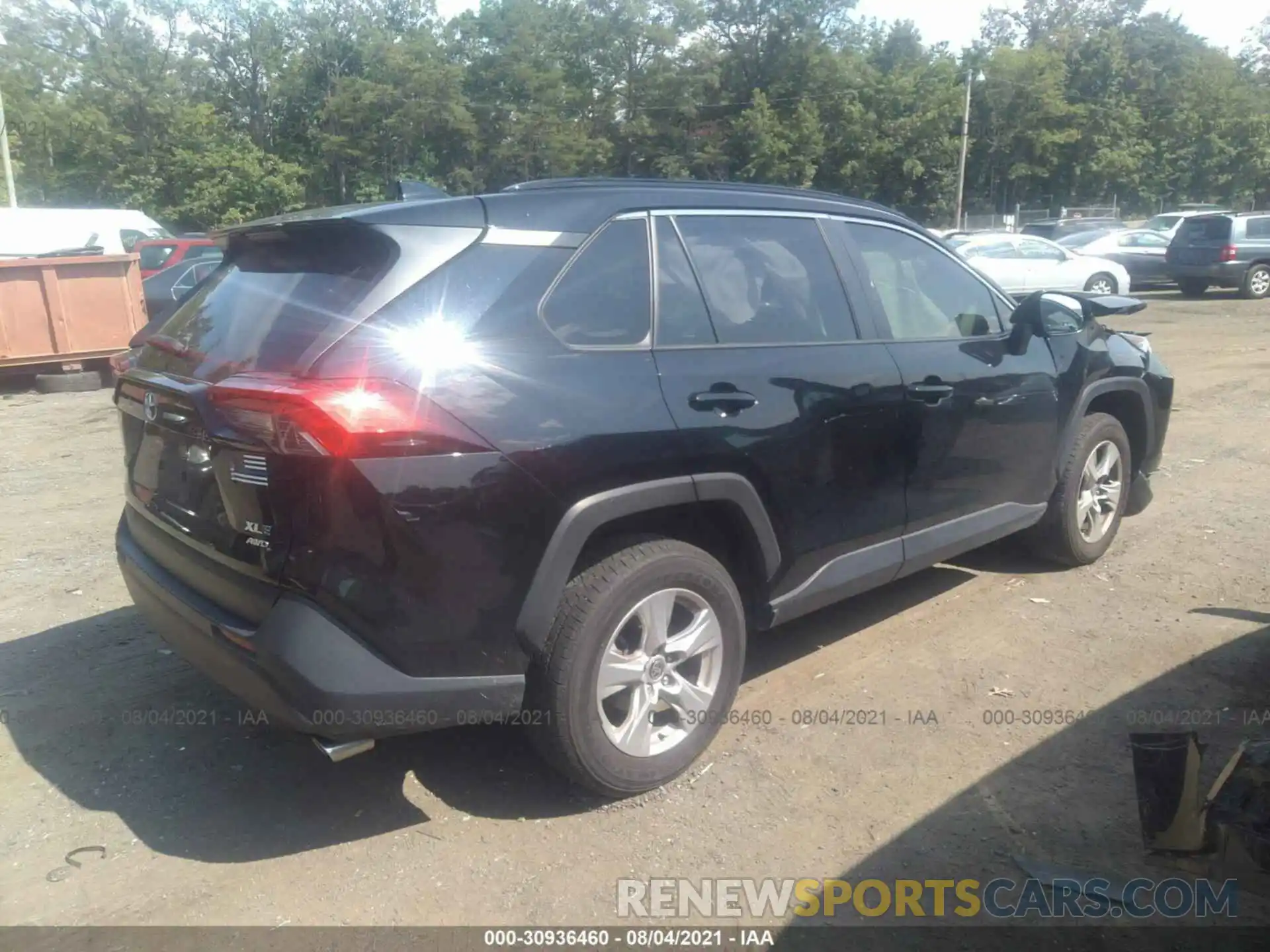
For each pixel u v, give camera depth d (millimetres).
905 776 3406
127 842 3148
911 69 62656
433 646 2834
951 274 4527
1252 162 63594
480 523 2824
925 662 4238
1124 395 5387
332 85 62062
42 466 8117
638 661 3236
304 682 2721
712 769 3480
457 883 2924
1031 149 61812
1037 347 4719
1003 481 4527
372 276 2908
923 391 4012
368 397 2688
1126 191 63906
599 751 3135
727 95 63500
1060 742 3580
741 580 3662
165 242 15984
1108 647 4328
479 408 2832
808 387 3596
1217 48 70688
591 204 3311
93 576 5512
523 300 3025
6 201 42562
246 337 3062
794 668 4219
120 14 54906
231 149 53844
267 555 2775
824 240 3961
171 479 3217
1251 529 5844
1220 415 9109
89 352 11938
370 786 3432
